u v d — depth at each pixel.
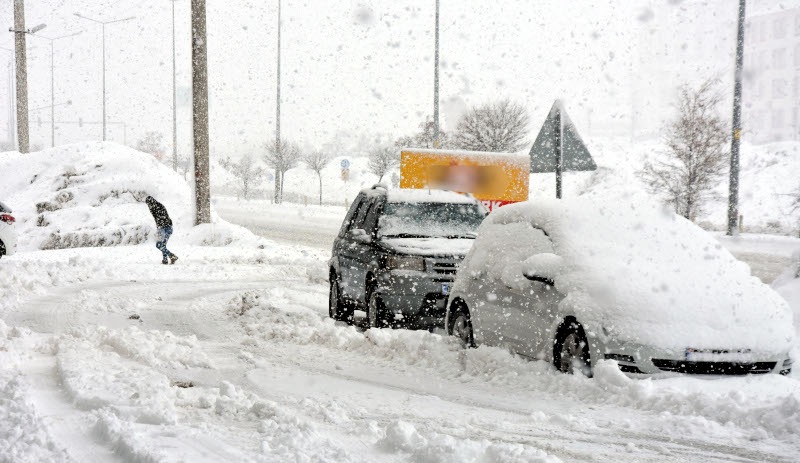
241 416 5.97
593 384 6.79
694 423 5.82
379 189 12.39
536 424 6.01
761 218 37.53
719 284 7.38
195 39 24.80
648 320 6.91
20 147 39.44
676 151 28.86
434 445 4.94
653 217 8.34
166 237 19.36
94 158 27.97
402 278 10.48
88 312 11.88
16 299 12.80
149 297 13.73
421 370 8.12
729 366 6.93
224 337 10.20
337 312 12.31
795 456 5.20
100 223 25.34
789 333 7.21
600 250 7.69
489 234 9.19
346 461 4.78
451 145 37.91
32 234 24.72
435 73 34.41
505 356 7.83
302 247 24.66
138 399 6.21
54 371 7.59
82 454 4.92
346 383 7.52
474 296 8.91
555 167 12.66
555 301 7.55
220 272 17.92
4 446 4.93
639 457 5.20
